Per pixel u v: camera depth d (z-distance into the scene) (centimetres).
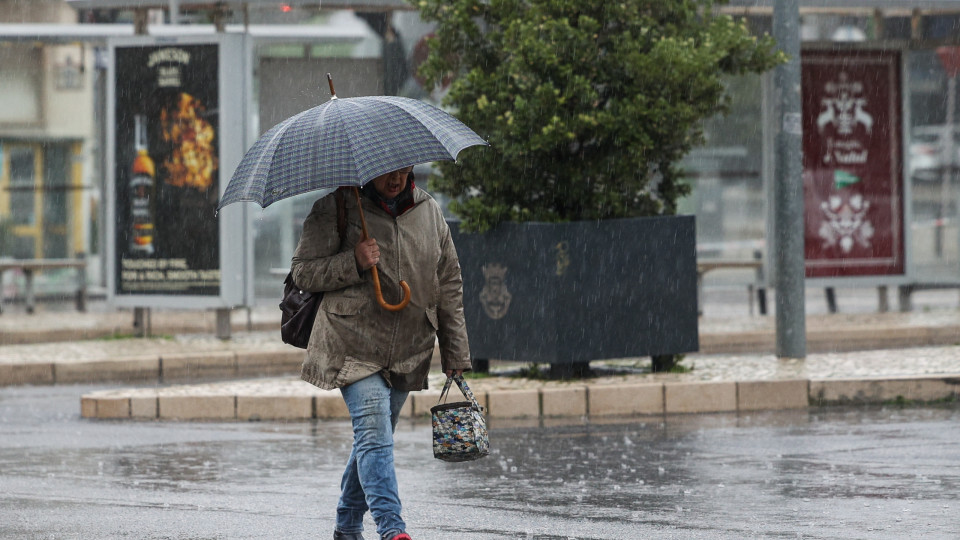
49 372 4522
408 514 2188
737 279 7469
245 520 2166
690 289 3803
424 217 1820
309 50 5841
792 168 4225
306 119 1761
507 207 3750
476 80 3734
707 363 4159
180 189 5241
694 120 3750
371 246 1750
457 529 2058
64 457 2859
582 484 2434
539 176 3762
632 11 3750
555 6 3719
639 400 3497
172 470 2677
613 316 3694
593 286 3669
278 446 3005
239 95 5194
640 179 3803
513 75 3678
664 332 3775
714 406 3519
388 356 1789
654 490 2358
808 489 2330
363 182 1677
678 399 3512
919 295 7144
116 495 2400
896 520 2056
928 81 7800
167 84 5225
